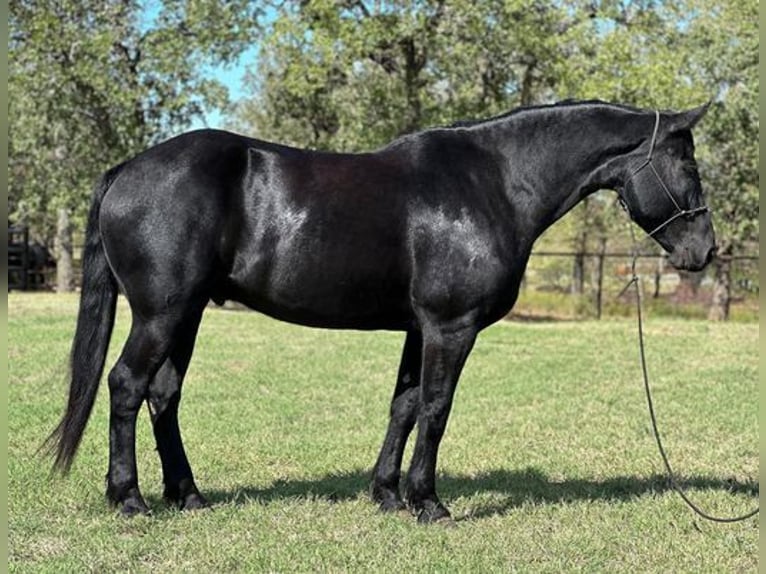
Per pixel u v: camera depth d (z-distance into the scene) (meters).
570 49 18.64
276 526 4.70
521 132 4.80
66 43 19.23
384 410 8.46
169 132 20.69
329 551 4.29
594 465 6.44
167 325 4.48
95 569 4.00
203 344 13.10
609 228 23.06
